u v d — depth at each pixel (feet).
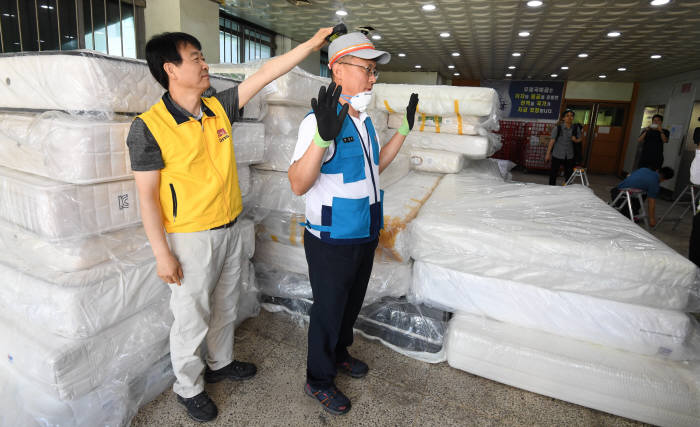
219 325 5.17
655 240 5.45
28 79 4.29
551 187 8.75
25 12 10.22
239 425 4.75
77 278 4.20
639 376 4.78
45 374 3.99
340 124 3.55
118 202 4.45
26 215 4.18
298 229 6.67
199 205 4.13
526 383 5.33
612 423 4.94
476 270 5.69
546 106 35.53
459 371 5.82
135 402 4.81
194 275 4.30
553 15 15.84
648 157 18.83
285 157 6.54
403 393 5.36
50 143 3.92
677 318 4.88
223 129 4.34
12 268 4.50
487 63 28.14
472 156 10.29
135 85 4.49
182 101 4.02
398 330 6.36
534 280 5.40
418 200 7.51
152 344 4.94
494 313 5.73
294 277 7.03
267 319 6.98
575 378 5.01
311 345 4.92
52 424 4.29
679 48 20.03
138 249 4.85
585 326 5.26
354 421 4.87
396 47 23.31
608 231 5.65
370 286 6.39
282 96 6.30
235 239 4.79
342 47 4.04
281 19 18.56
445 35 20.10
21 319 4.43
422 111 9.86
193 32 13.83
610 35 18.44
